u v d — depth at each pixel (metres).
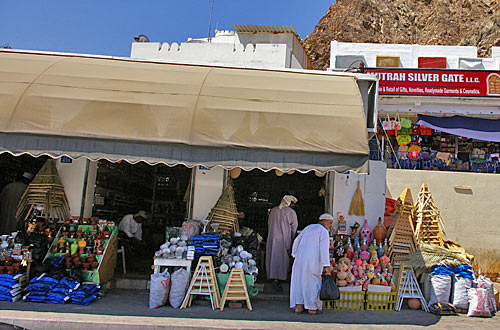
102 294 7.12
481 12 45.91
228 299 6.59
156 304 6.44
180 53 16.48
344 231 8.42
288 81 8.34
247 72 8.90
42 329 5.38
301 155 6.66
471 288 6.91
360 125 7.02
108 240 7.53
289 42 18.45
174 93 7.36
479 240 11.90
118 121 6.75
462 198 12.21
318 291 6.42
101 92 7.21
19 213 8.04
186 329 5.47
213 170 8.78
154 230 11.57
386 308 7.02
